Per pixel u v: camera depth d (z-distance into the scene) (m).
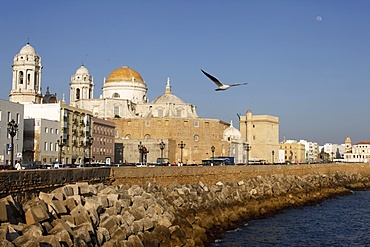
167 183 83.25
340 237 72.50
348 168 198.62
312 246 65.56
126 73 190.25
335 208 105.94
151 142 161.62
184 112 184.50
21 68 147.00
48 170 53.41
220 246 62.12
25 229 39.03
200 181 89.25
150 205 60.47
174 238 55.72
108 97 187.75
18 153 99.50
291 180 125.19
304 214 94.25
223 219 75.62
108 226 47.91
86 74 189.88
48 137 116.81
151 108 182.62
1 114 97.31
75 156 129.75
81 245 40.59
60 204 46.12
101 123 148.38
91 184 64.00
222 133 183.75
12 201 42.59
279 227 78.12
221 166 100.56
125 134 174.62
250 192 95.69
